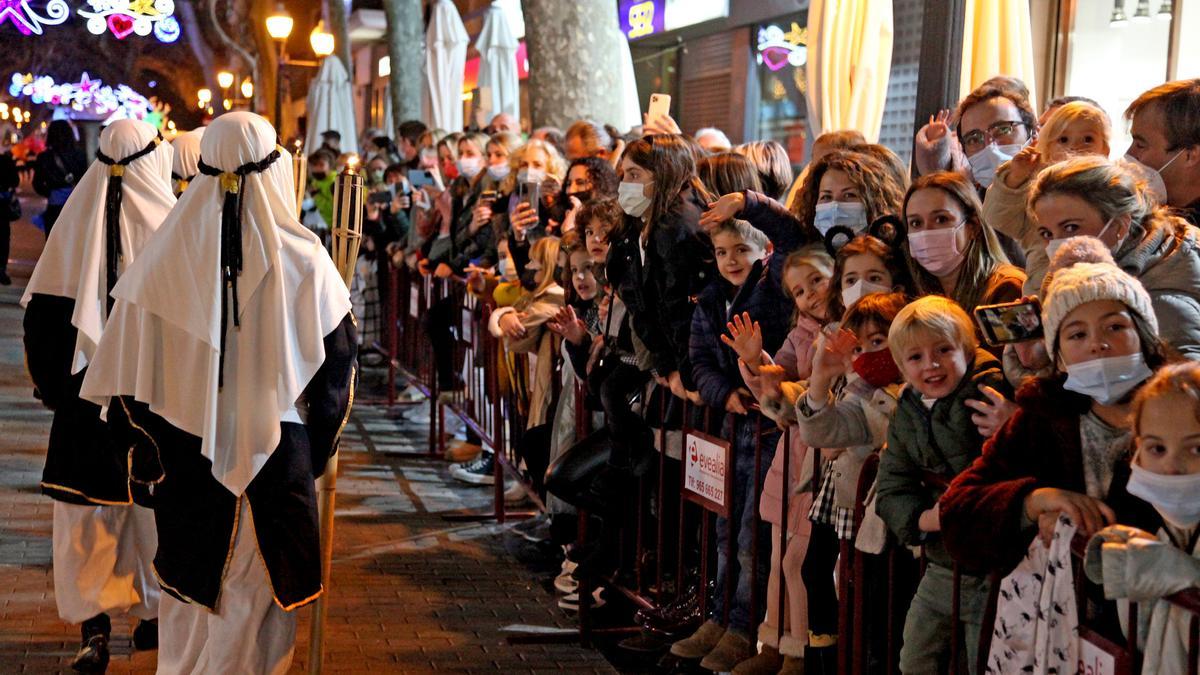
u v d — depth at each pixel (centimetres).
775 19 1251
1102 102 758
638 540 505
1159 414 229
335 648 508
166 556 386
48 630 513
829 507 370
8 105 4288
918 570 357
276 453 382
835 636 389
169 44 4359
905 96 888
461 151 905
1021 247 411
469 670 489
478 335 757
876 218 405
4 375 1135
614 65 1024
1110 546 233
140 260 384
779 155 546
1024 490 268
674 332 462
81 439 460
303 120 2577
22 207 3102
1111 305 254
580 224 556
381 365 1195
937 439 313
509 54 1430
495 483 713
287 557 380
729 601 440
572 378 570
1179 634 230
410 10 1942
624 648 500
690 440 463
